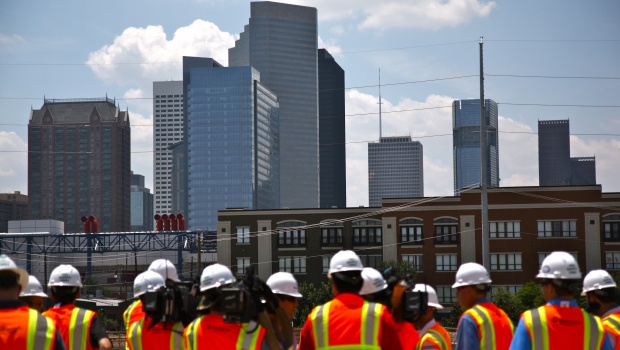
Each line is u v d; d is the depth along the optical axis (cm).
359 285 980
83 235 15462
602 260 9781
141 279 1233
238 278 994
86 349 1166
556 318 970
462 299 1110
